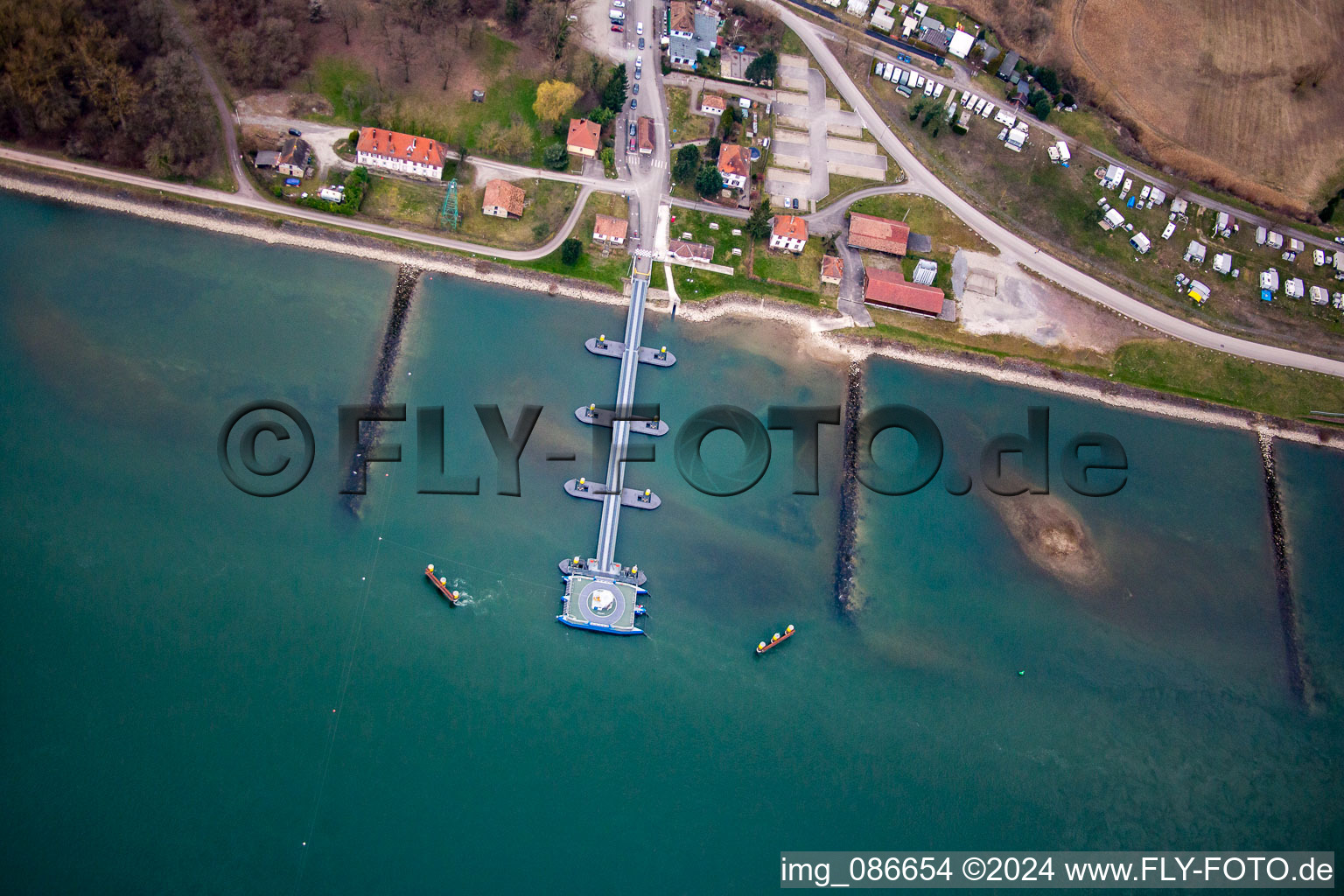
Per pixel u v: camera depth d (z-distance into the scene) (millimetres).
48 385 142250
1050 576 155750
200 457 140625
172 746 118812
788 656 140750
